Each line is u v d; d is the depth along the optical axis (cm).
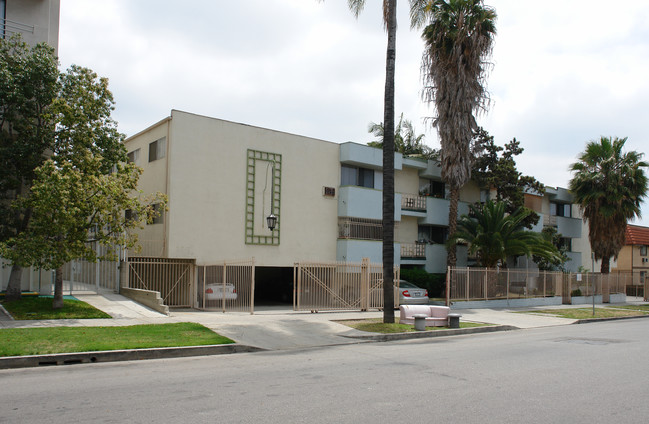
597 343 1309
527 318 2055
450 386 758
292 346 1193
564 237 3950
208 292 1948
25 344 984
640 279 4138
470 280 2434
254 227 2223
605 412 626
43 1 1706
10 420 560
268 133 2297
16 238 1358
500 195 3091
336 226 2520
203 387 736
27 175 1470
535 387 761
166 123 2078
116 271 1912
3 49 1480
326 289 1994
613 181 3086
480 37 2511
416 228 3011
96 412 594
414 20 1778
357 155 2541
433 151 3769
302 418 576
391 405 640
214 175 2122
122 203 1444
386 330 1443
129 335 1144
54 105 1411
